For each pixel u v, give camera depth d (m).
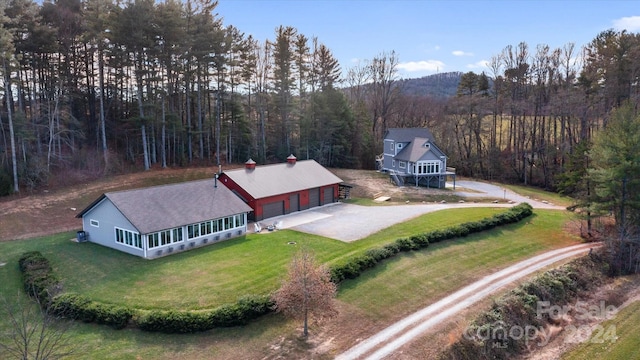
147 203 27.64
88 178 41.00
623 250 29.81
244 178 36.91
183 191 30.41
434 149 51.84
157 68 47.72
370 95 74.19
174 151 49.72
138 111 47.84
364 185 50.97
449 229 31.61
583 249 31.77
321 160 59.12
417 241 29.23
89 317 18.75
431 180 52.72
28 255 24.86
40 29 39.91
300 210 39.94
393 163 56.53
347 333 19.45
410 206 41.69
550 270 26.84
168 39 45.25
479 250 30.31
